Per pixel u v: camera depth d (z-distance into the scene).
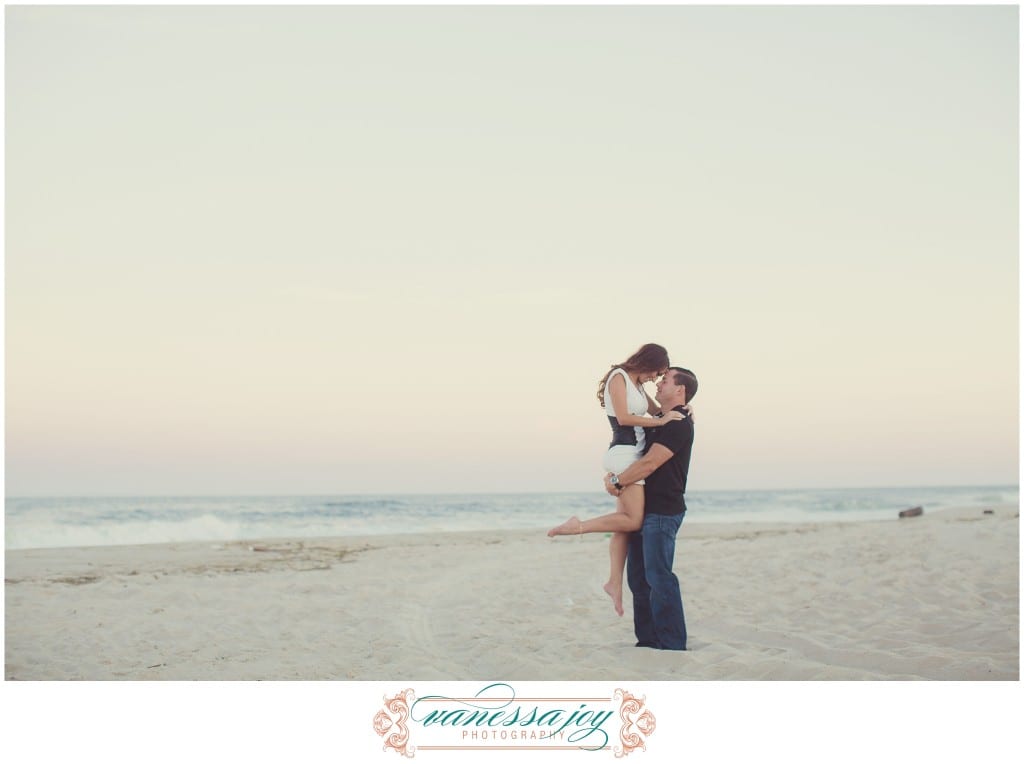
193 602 7.66
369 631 6.48
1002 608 6.38
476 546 14.28
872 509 41.72
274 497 51.72
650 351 5.58
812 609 6.73
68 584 8.91
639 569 5.73
